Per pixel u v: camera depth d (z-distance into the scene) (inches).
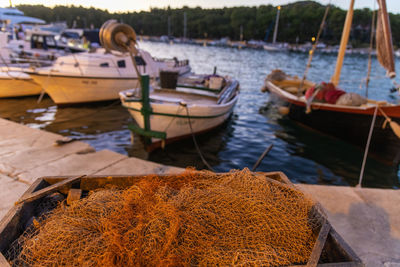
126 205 73.4
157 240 63.6
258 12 4603.8
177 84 394.3
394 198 149.6
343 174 268.1
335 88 367.2
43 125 373.7
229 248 64.2
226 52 2787.9
